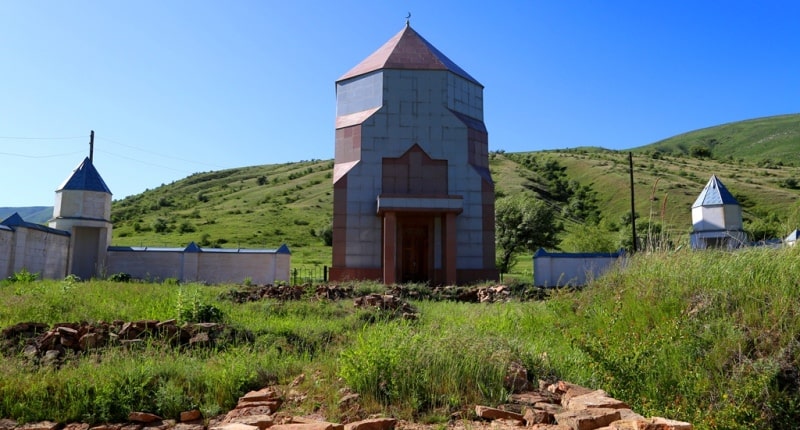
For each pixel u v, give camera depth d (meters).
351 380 6.56
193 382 6.94
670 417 5.95
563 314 11.08
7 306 12.37
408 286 22.50
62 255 31.81
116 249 33.41
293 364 8.03
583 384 7.16
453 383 6.33
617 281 11.43
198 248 33.31
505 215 53.66
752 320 7.41
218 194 114.56
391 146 30.17
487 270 29.48
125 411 6.18
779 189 96.88
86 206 33.12
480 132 31.75
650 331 8.20
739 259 9.77
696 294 8.92
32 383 6.65
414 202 28.20
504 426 5.25
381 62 31.23
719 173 118.44
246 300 17.12
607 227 82.44
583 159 137.38
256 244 66.69
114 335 8.83
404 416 5.80
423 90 30.84
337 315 13.84
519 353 7.69
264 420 5.56
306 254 61.47
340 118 31.69
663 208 13.29
